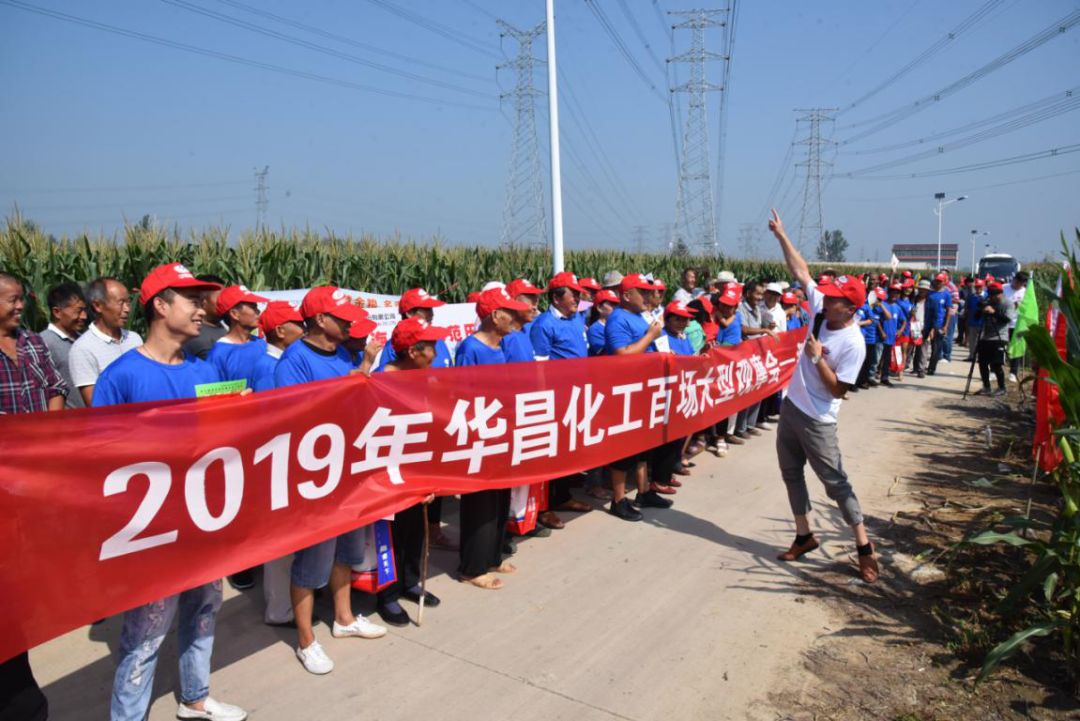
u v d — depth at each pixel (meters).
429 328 4.14
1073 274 4.15
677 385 6.11
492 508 4.47
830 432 4.64
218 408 2.92
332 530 3.41
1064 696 3.38
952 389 13.12
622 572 4.78
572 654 3.73
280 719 3.15
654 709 3.27
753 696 3.39
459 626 4.03
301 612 3.51
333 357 3.80
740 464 7.57
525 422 4.58
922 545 5.25
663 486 6.45
